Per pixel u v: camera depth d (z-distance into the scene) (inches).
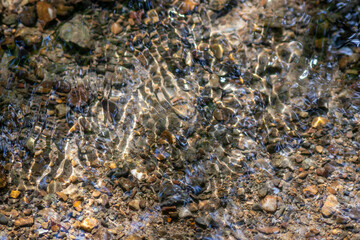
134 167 64.7
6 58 67.9
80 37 68.5
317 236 62.1
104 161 64.9
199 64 68.2
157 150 65.3
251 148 65.3
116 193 63.8
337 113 66.1
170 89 67.4
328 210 62.8
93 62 68.2
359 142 64.9
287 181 64.1
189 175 64.4
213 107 66.7
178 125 66.1
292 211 63.0
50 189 63.8
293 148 65.1
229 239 62.2
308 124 65.9
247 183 64.1
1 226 62.6
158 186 64.0
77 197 63.6
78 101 66.7
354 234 61.9
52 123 66.0
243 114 66.5
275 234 62.3
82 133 65.8
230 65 68.2
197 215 63.0
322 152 64.9
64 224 62.7
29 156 64.9
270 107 66.7
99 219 62.9
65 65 67.9
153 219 63.0
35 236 62.2
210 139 65.7
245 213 63.1
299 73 67.8
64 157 64.9
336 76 67.4
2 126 65.7
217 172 64.6
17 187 63.9
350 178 63.8
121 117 66.4
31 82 67.2
